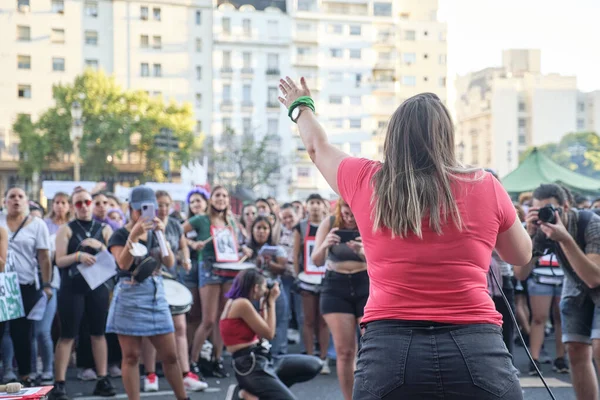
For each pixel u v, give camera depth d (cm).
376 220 302
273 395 666
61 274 837
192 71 8350
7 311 798
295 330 1281
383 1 9481
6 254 802
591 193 2264
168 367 692
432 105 312
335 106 9288
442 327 292
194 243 963
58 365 814
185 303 841
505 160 12912
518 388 293
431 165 304
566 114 13050
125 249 665
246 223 1308
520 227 317
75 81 6259
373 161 321
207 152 6831
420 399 288
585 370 561
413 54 10100
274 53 8744
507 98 12988
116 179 7156
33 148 6234
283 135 8650
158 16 8206
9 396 396
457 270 294
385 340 294
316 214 1038
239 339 677
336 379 934
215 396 834
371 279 310
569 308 564
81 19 7944
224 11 8506
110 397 832
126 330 669
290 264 1163
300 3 9100
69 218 1116
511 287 768
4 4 7725
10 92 7756
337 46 9269
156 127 6353
